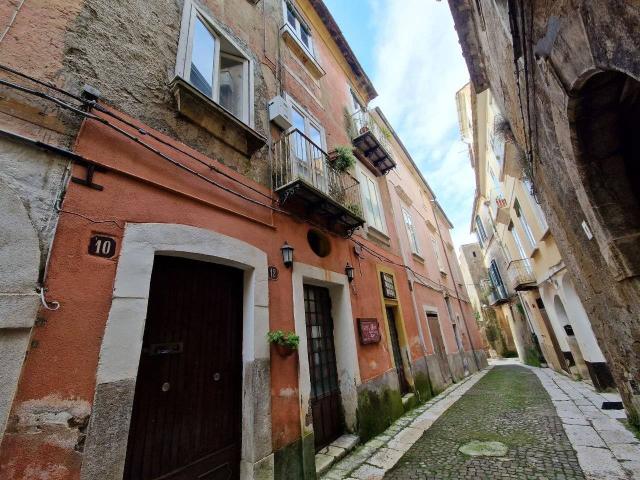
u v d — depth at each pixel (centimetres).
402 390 697
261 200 417
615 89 243
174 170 306
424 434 500
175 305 293
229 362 326
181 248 284
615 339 423
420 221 1311
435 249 1418
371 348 579
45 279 193
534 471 331
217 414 298
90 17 277
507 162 802
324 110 750
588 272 436
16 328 171
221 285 345
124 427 205
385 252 809
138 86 301
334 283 519
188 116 340
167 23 360
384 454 423
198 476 267
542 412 570
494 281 1962
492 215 1445
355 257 631
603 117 270
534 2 246
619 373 449
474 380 1093
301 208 495
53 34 245
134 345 225
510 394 772
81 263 213
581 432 435
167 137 314
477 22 572
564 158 332
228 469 291
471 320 1692
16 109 209
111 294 223
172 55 352
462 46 662
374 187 898
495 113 852
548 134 362
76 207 221
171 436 258
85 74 258
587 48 198
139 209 262
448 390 900
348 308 536
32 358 177
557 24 222
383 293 705
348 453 423
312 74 752
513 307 1792
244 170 409
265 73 538
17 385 167
